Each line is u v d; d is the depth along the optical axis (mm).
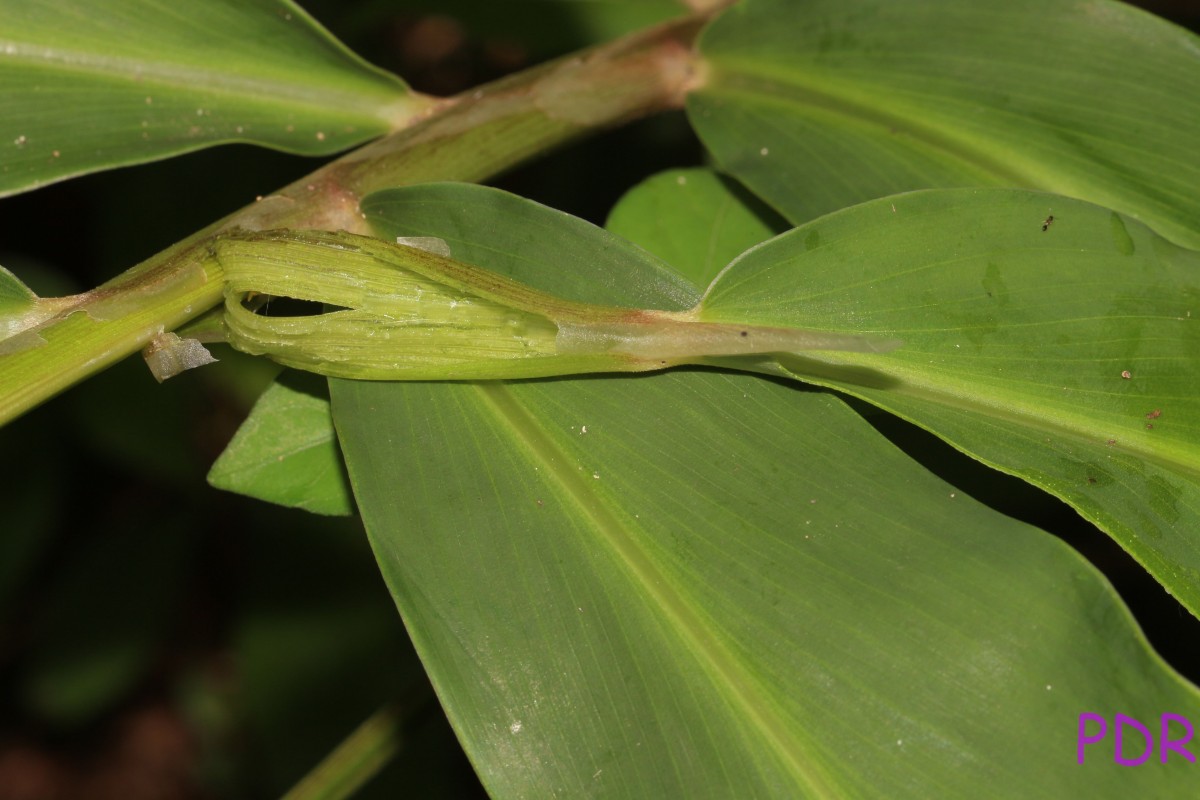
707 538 437
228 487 467
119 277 449
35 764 865
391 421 444
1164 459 439
